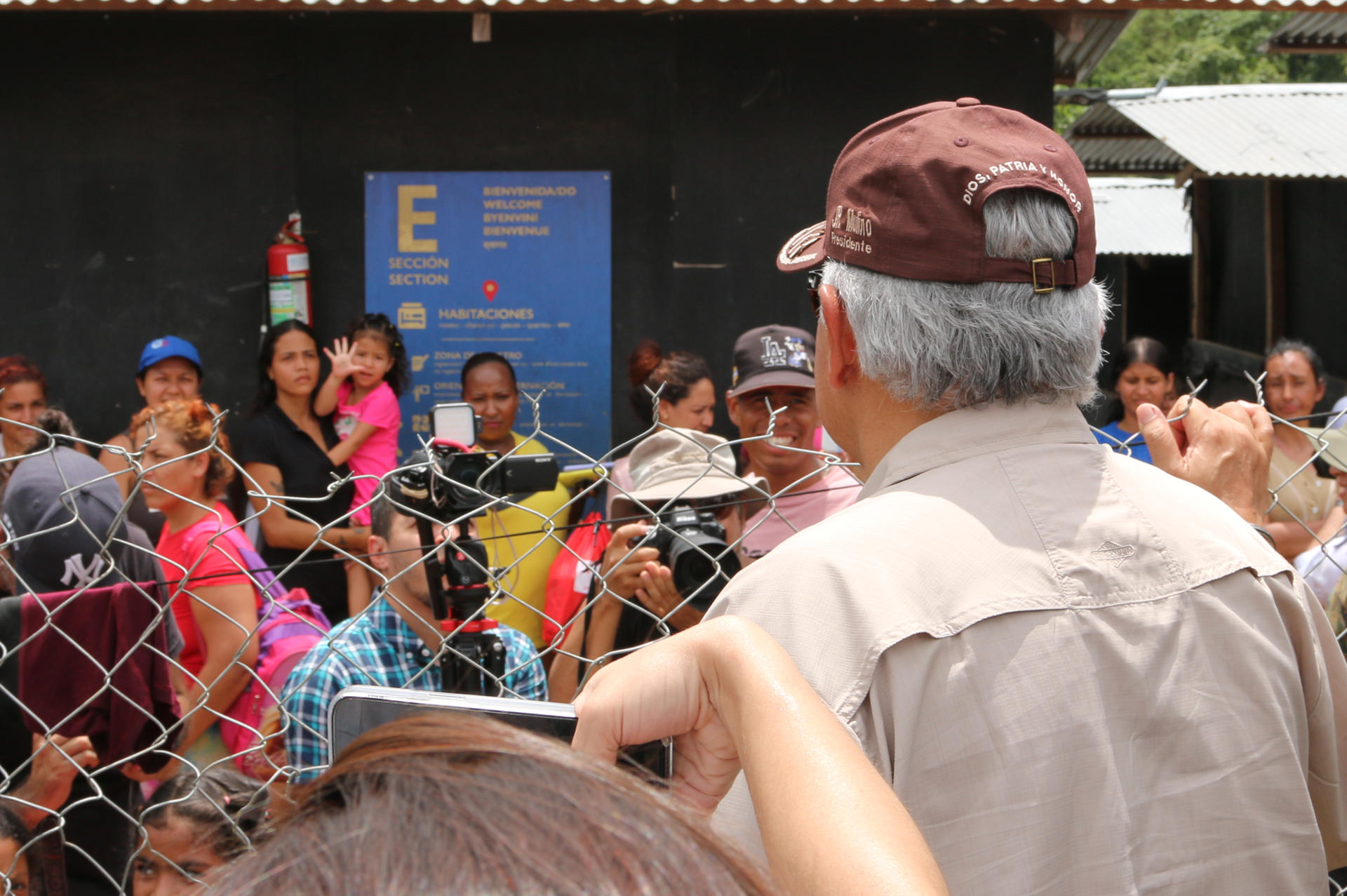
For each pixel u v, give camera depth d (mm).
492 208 5059
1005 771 863
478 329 5105
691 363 3525
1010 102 4988
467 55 5012
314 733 1740
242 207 5031
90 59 4945
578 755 406
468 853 337
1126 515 966
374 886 323
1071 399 1020
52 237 4992
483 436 3938
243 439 4207
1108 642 907
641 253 5086
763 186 5051
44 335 5027
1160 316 11125
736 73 5008
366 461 4316
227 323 5062
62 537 2207
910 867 490
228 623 2295
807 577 911
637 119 5039
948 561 912
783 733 578
